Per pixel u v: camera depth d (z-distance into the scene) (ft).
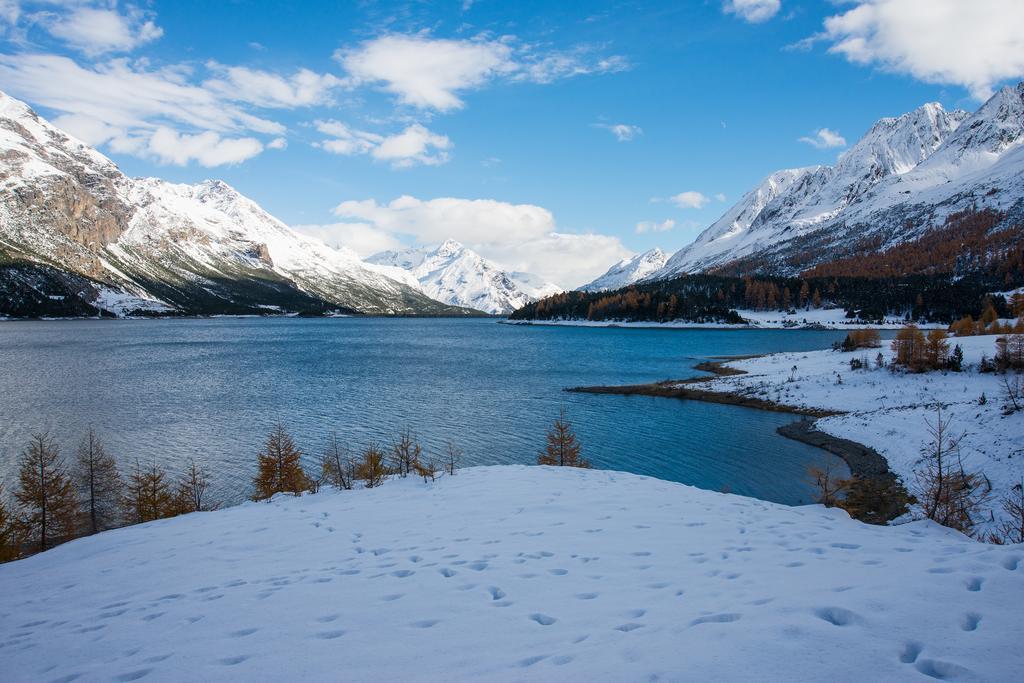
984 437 106.01
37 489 95.25
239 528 54.65
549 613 27.35
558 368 325.01
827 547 38.86
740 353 404.16
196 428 171.22
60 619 32.09
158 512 97.04
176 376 288.71
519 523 50.98
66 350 426.10
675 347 460.55
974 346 214.90
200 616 29.94
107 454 142.72
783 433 153.28
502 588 31.94
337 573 37.14
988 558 30.53
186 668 23.16
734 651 20.48
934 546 36.99
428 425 173.99
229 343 533.96
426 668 21.65
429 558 39.86
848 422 151.53
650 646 21.72
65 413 193.06
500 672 20.75
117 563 44.60
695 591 29.35
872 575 29.50
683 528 47.65
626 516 53.26
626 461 130.41
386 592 32.22
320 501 68.39
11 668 25.16
